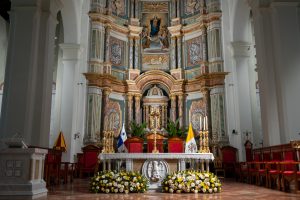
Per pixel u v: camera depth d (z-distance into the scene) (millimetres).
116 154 7777
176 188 7125
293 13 9102
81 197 6273
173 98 17500
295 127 8469
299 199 5949
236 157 14359
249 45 15422
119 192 7074
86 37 16078
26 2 9445
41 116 9320
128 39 18453
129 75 17828
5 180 5965
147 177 7762
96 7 16500
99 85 15977
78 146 14758
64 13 14953
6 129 8727
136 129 14508
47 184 8664
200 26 17234
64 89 14914
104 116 15875
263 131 9414
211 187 7172
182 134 11875
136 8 19047
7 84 9352
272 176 8164
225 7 16391
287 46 8898
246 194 6852
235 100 15172
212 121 15766
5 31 15875
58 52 17500
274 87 9242
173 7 18906
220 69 15969
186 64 18031
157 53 18656
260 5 9695
